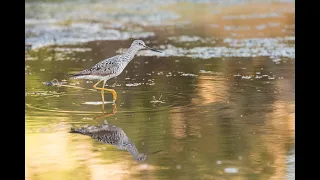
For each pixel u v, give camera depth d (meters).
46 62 19.31
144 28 27.42
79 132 11.73
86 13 31.59
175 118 12.64
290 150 10.61
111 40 24.14
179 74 17.31
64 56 20.55
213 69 18.02
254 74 17.17
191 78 16.70
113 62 14.43
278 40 23.48
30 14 30.59
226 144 10.97
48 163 10.12
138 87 15.62
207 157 10.30
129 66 18.70
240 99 14.24
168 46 22.52
